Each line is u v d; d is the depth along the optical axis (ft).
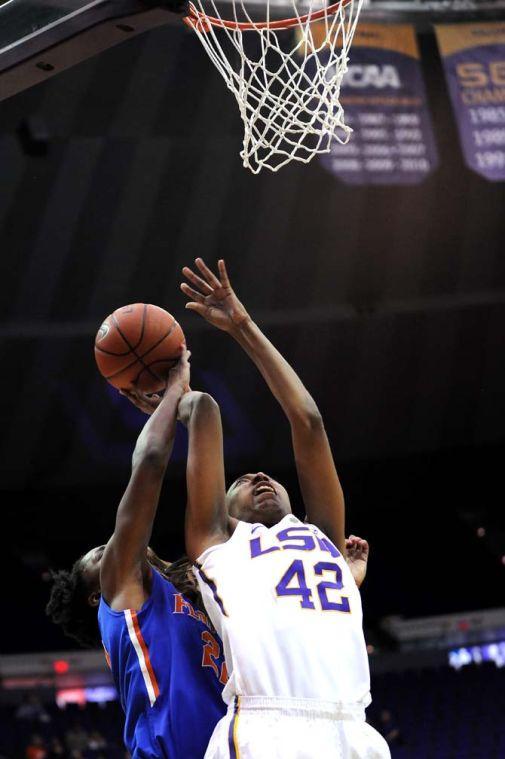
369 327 52.49
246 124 13.26
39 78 11.25
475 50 44.52
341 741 7.93
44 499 53.78
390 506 59.67
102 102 44.80
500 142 43.68
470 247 51.21
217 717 8.60
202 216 48.67
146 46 43.93
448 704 49.47
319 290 51.57
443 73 46.70
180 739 8.45
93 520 54.85
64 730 45.60
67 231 47.44
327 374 53.57
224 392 52.90
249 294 51.06
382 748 8.19
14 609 56.34
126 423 52.37
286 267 50.70
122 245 48.42
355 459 56.65
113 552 9.02
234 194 48.39
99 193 46.98
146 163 46.83
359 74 43.75
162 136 46.44
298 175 48.11
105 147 46.19
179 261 49.47
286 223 49.49
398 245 50.65
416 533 63.31
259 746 7.80
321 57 38.09
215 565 8.61
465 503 59.88
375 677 53.26
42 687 52.65
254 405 53.52
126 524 8.91
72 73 43.50
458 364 54.29
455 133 47.75
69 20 10.35
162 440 9.19
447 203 49.62
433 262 51.42
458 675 52.19
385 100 43.88
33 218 46.80
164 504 55.83
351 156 43.47
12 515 53.98
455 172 48.55
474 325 53.26
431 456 57.26
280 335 51.96
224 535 8.93
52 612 10.39
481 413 56.18
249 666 8.08
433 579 61.67
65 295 48.91
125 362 10.06
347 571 8.75
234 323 9.82
